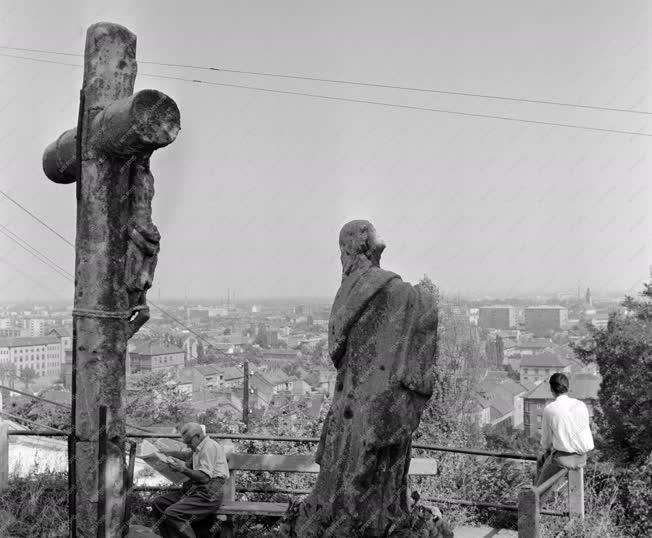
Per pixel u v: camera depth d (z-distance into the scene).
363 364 4.27
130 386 21.06
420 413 4.27
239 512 6.20
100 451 5.07
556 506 7.00
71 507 5.17
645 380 16.86
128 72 5.29
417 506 4.68
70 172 5.78
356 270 4.41
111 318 5.17
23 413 13.56
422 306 4.26
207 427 12.30
